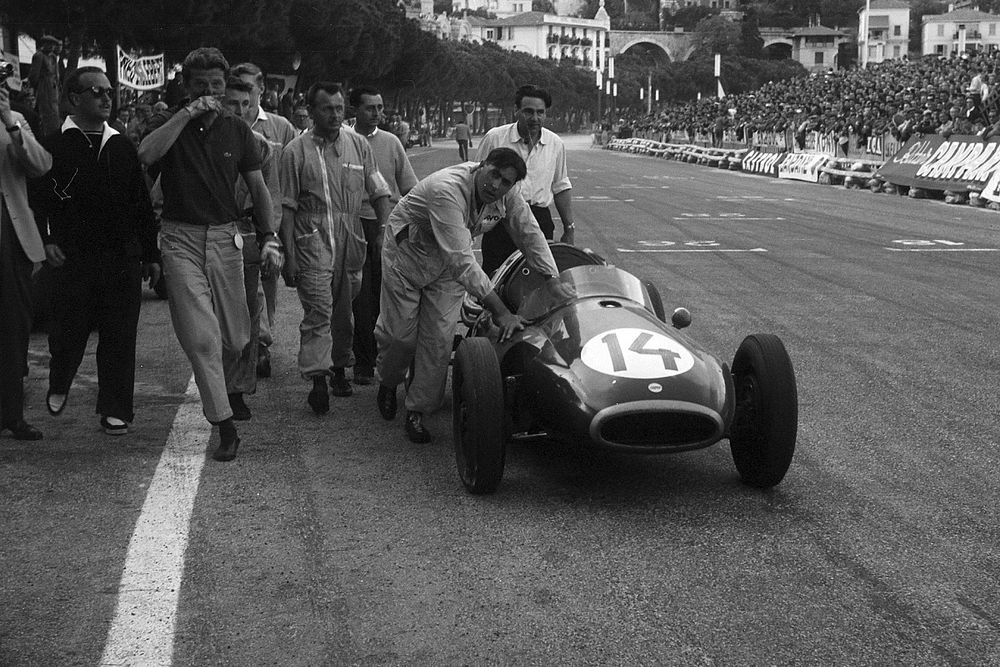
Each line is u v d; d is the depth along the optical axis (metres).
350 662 3.58
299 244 6.79
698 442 5.04
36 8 20.12
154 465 5.68
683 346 5.37
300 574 4.29
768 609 3.98
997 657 3.63
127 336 6.16
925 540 4.66
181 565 4.38
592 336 5.38
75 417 6.62
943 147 25.69
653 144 65.81
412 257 6.06
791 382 5.15
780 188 30.61
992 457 5.87
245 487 5.34
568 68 144.38
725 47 160.88
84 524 4.83
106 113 6.04
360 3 47.47
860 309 10.41
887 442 6.13
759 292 11.46
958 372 7.85
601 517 4.93
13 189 5.75
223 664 3.58
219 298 5.85
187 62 5.74
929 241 16.36
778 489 5.33
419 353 6.13
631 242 16.36
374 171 7.18
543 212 8.05
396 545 4.59
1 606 4.01
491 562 4.41
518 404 5.51
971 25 162.38
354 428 6.45
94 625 3.86
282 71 39.59
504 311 5.73
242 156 5.88
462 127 43.19
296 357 8.42
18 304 5.96
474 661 3.58
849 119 34.25
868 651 3.66
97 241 6.02
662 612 3.95
